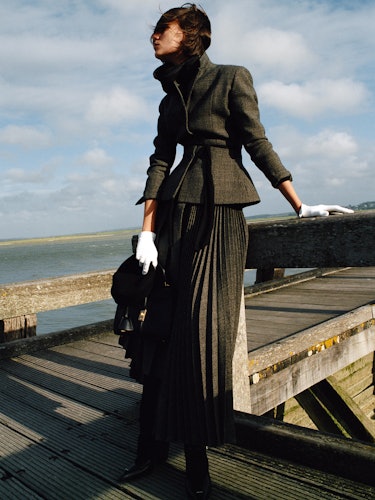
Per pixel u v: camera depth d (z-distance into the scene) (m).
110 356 3.68
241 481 1.70
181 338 1.59
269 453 1.88
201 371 1.56
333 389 3.96
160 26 1.74
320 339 3.57
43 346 4.02
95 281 4.25
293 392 3.24
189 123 1.71
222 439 1.57
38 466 1.95
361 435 3.86
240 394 2.20
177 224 1.68
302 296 5.84
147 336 1.70
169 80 1.72
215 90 1.66
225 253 1.64
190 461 1.61
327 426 3.91
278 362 3.14
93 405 2.64
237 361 2.19
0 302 3.75
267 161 1.64
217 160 1.69
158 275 1.71
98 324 4.51
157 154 1.88
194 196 1.66
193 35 1.72
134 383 2.99
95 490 1.73
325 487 1.61
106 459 1.97
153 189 1.80
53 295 4.02
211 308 1.58
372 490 1.57
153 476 1.78
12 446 2.16
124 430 2.28
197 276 1.61
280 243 1.79
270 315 4.82
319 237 1.68
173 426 1.58
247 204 1.71
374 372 5.64
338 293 5.83
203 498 1.57
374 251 1.55
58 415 2.52
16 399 2.82
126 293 1.69
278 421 1.94
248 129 1.65
